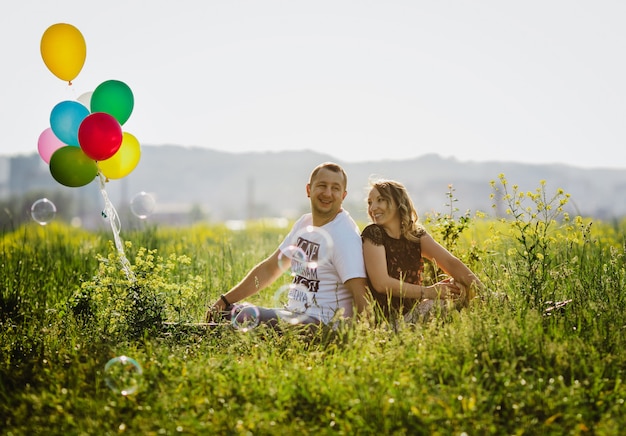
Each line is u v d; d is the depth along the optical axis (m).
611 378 4.25
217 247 9.43
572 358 4.32
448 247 6.56
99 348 4.92
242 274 7.83
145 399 4.10
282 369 4.55
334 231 5.67
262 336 5.35
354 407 3.82
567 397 3.86
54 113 6.39
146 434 3.61
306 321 5.49
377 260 5.60
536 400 3.88
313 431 3.71
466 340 4.47
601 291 5.62
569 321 5.05
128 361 4.43
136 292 5.77
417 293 5.60
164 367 4.54
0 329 6.01
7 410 4.08
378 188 5.86
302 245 5.82
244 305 5.87
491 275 5.99
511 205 5.91
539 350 4.41
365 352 4.49
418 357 4.36
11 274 7.74
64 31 6.70
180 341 5.37
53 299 7.10
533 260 5.74
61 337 5.50
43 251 9.18
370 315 5.34
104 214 6.46
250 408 3.88
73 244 10.06
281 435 3.64
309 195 5.82
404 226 5.80
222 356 4.81
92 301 5.91
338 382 4.12
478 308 5.15
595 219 13.49
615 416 3.73
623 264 6.13
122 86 6.52
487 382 4.04
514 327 4.61
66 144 6.57
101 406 3.99
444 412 3.72
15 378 4.57
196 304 6.50
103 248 9.16
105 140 6.00
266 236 12.03
